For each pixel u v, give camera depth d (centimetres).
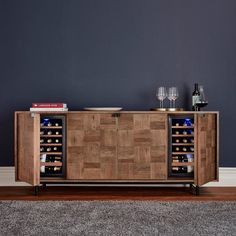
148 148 271
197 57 310
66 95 310
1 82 310
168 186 304
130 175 272
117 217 213
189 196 268
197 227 195
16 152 280
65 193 277
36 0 310
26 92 311
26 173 273
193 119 275
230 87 308
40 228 193
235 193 278
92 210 228
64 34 310
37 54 310
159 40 310
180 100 310
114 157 272
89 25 310
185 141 276
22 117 274
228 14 308
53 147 279
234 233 185
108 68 310
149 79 310
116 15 311
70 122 272
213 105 310
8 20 310
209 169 277
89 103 310
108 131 271
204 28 309
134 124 271
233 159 309
